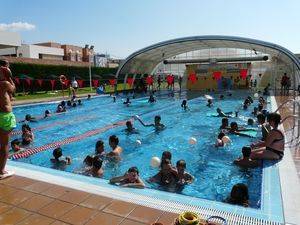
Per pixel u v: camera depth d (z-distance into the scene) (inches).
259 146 315.0
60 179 207.8
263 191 189.3
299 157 262.1
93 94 1042.7
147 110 710.5
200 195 229.9
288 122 432.8
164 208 162.9
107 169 291.9
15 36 1638.8
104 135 448.1
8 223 149.5
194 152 349.4
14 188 191.2
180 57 1337.4
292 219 150.7
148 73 1400.1
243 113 617.3
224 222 141.8
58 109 685.9
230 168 288.2
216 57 1277.1
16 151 343.6
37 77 1135.0
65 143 402.9
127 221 149.2
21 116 636.1
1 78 199.6
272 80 1221.7
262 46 989.8
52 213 158.4
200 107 736.3
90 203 169.3
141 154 346.0
